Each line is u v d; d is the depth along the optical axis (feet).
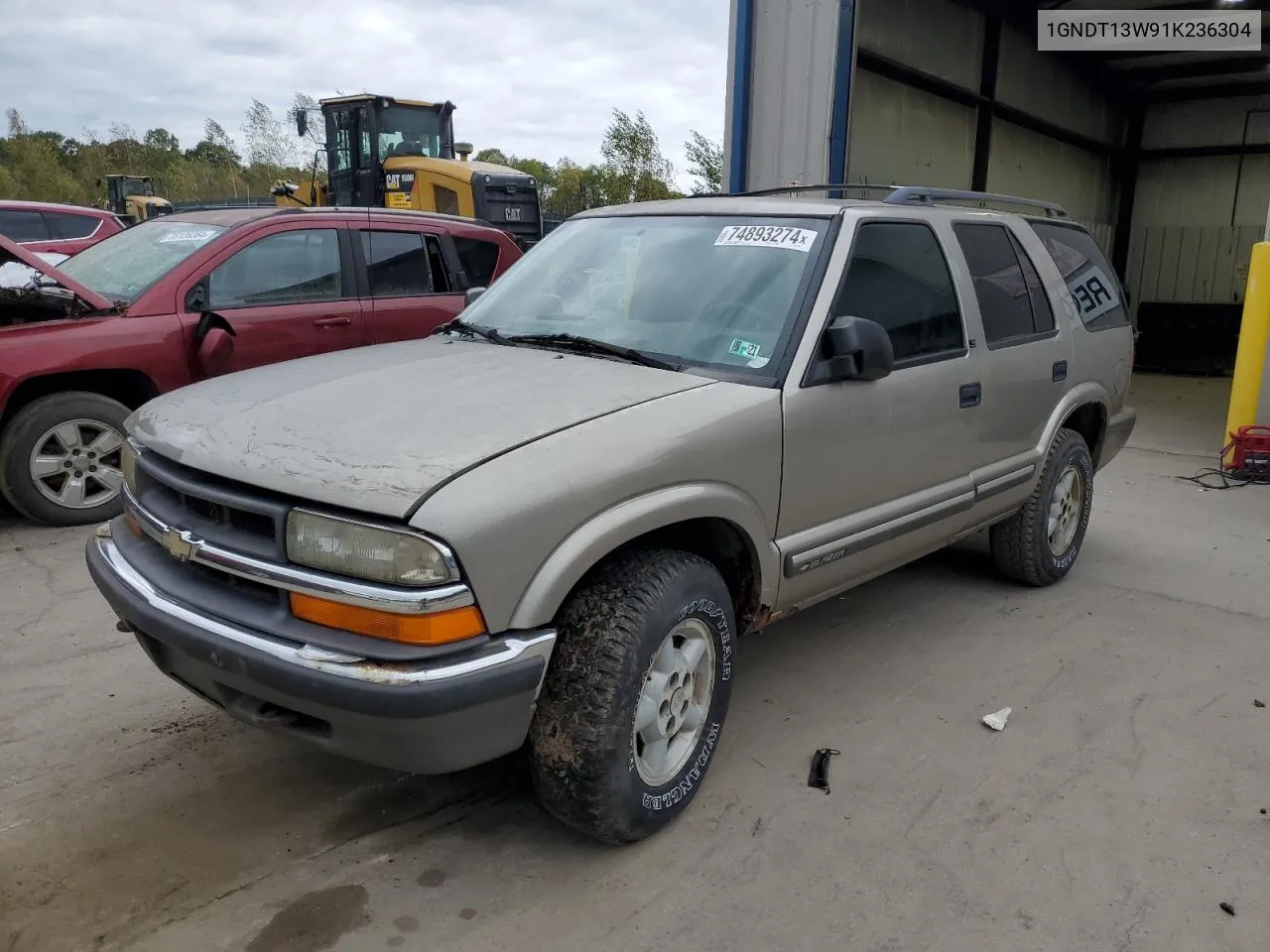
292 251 20.72
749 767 10.87
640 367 10.53
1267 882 9.09
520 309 12.71
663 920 8.39
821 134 27.84
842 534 11.34
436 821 9.75
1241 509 22.50
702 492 9.32
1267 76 50.39
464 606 7.57
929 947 8.17
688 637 9.56
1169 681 13.26
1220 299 54.65
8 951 7.80
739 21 28.66
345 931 8.16
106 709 11.71
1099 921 8.52
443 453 8.13
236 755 10.82
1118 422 18.08
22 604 14.76
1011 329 14.52
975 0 40.50
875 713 12.18
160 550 9.30
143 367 18.43
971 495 13.56
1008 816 10.03
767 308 11.04
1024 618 15.46
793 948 8.12
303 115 51.44
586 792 8.59
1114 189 57.16
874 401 11.43
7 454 17.66
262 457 8.34
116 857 9.02
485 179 47.21
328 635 7.74
